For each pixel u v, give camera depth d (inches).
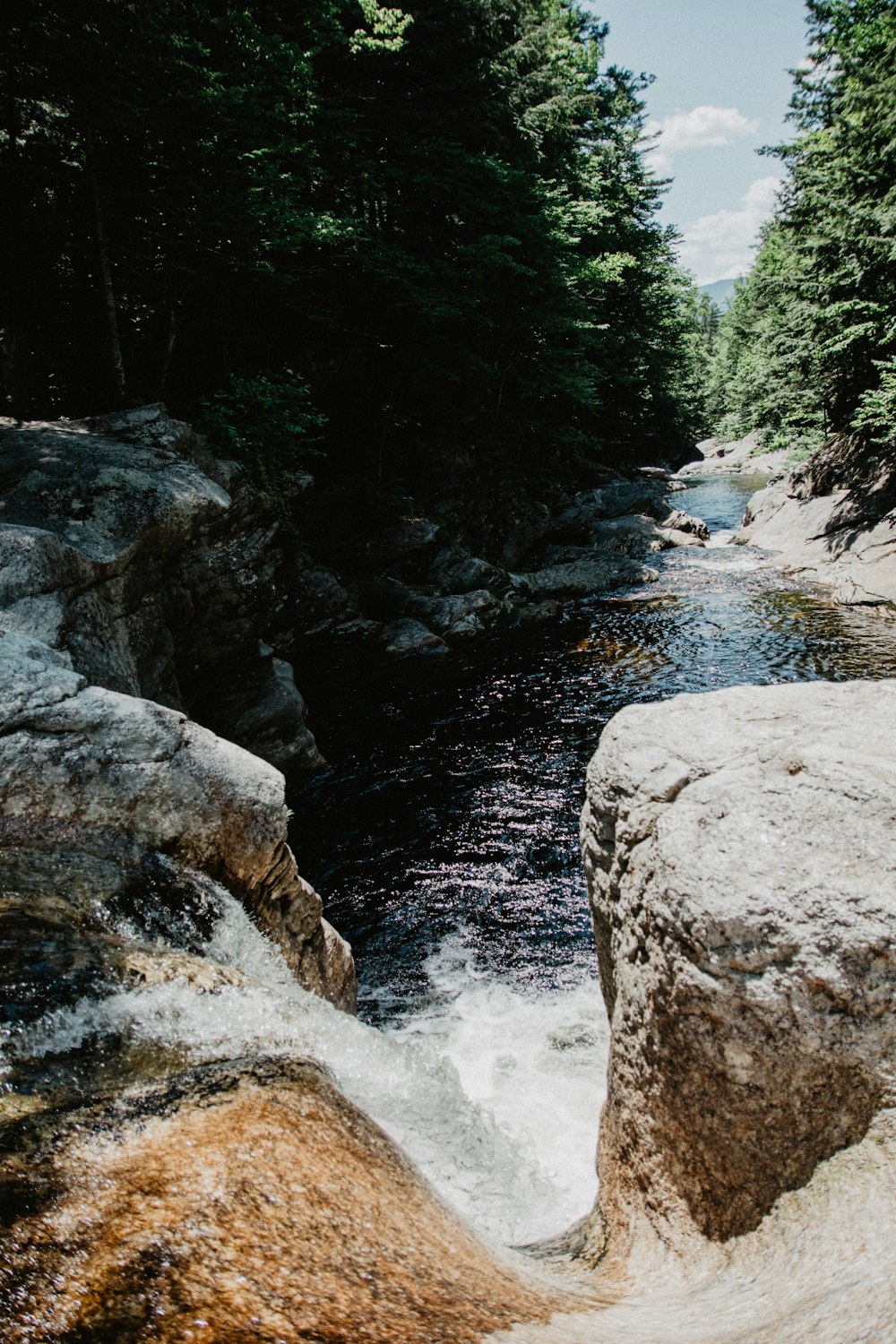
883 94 832.3
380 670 673.0
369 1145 115.9
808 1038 103.2
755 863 110.3
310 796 456.4
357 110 862.5
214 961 174.6
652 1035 123.3
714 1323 84.4
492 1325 80.4
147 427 412.8
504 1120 227.5
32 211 521.7
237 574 441.1
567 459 1413.6
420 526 854.5
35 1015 122.7
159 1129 100.0
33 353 523.8
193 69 462.6
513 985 306.0
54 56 420.2
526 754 498.3
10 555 262.4
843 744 125.0
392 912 351.9
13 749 179.9
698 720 145.2
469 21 925.2
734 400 2368.4
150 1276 73.5
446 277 924.6
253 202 552.7
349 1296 77.3
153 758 199.5
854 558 860.6
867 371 970.1
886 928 99.1
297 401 631.2
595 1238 140.8
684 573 978.7
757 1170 108.9
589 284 1233.4
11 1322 66.4
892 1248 81.7
